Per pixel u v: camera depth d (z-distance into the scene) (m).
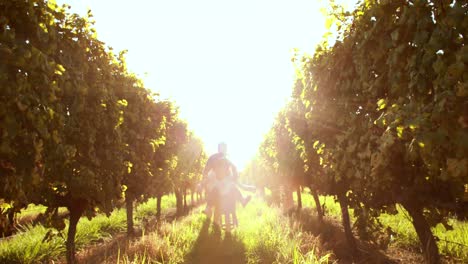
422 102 3.07
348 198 6.05
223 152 9.59
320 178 7.74
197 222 10.68
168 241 6.90
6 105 2.88
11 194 3.34
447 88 2.71
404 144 3.57
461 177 2.92
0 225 4.24
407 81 3.36
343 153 4.75
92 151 5.32
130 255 6.43
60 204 5.98
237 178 9.55
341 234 9.85
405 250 7.92
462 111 2.59
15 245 8.18
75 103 4.56
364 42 3.77
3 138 2.89
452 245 7.23
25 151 3.19
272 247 6.43
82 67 4.87
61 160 4.00
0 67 2.86
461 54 2.50
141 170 8.82
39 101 3.21
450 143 2.69
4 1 3.20
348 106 4.57
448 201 4.11
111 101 5.88
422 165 3.79
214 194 9.28
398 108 3.29
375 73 4.14
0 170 3.15
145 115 9.26
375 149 4.15
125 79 7.78
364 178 4.48
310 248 6.50
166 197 32.69
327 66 4.80
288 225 8.62
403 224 9.40
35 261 7.62
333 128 5.07
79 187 5.05
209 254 6.80
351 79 4.60
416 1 3.01
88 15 5.32
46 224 5.80
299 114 7.11
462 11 2.59
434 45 2.80
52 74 3.52
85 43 5.07
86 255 7.67
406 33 3.27
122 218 14.33
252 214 13.98
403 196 4.28
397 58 3.32
